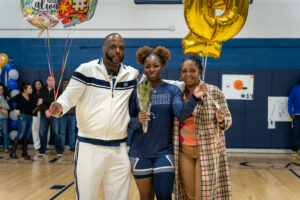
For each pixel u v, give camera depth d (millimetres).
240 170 5590
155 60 2414
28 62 8180
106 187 2330
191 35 2705
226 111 2508
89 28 8086
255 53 7898
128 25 8055
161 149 2381
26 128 6664
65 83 7367
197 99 2215
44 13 2340
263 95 7777
